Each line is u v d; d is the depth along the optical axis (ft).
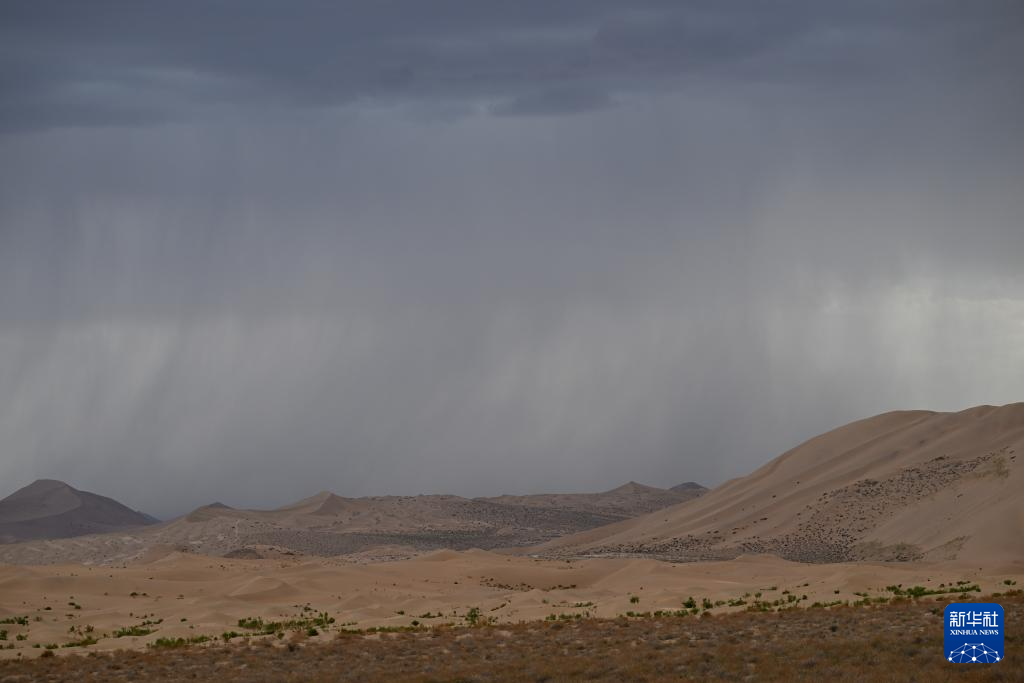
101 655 229.45
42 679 196.85
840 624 208.95
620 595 382.63
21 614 358.84
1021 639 169.07
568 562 605.73
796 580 401.08
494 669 177.17
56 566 550.36
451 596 427.74
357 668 192.13
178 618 339.77
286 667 199.21
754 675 157.38
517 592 458.91
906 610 223.71
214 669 201.46
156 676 195.93
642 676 160.56
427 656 203.21
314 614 361.10
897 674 146.51
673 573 488.02
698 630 216.74
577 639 215.51
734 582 423.23
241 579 510.58
